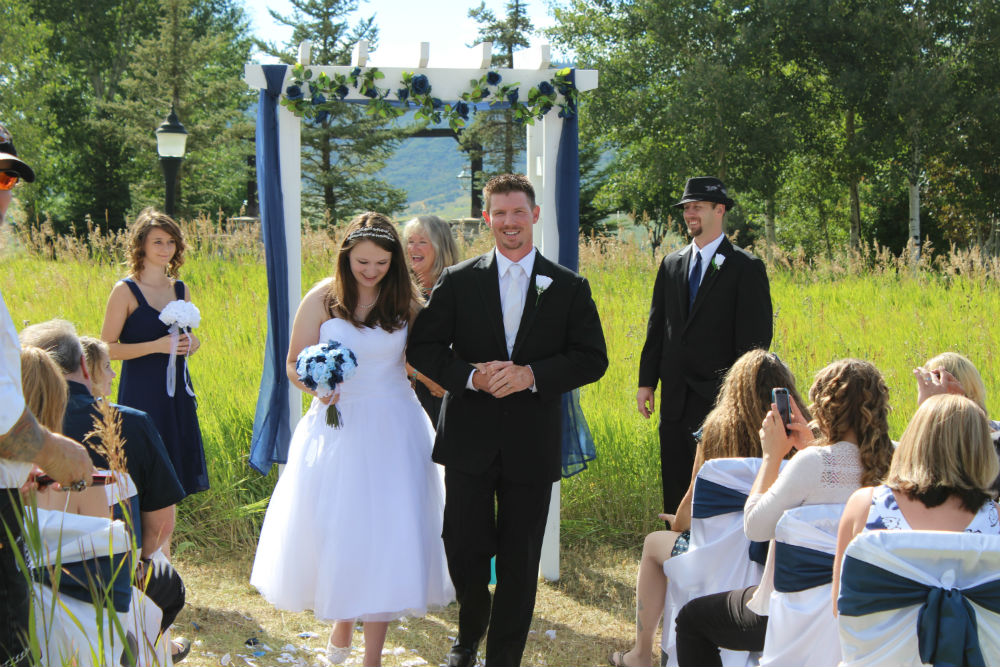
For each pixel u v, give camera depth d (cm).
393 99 421
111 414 212
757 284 429
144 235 431
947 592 199
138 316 427
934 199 2436
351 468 340
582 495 529
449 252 443
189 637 376
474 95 421
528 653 376
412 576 335
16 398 188
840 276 1177
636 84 2500
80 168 3241
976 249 1109
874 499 228
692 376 438
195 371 651
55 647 214
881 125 2252
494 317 340
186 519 499
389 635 391
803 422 289
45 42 3228
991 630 199
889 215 2620
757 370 321
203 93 2966
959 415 219
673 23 2370
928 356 726
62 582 220
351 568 330
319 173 2881
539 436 337
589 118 2502
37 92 2956
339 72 416
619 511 521
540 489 339
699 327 434
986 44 2225
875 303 988
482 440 335
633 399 640
